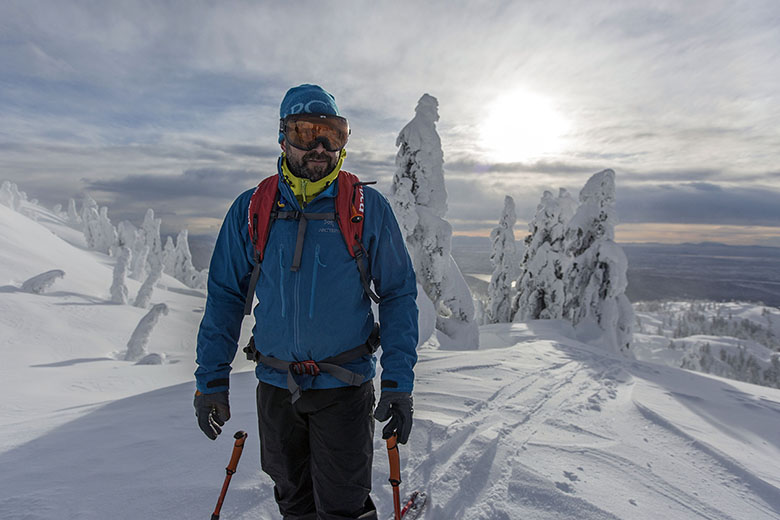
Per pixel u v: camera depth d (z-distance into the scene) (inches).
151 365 810.2
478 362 298.2
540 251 1141.1
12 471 112.1
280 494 76.4
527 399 210.5
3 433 152.4
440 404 189.8
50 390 458.9
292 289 66.4
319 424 68.9
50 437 144.2
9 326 1010.1
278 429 72.0
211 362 70.9
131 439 136.3
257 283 70.3
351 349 70.4
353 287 68.4
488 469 125.7
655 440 168.9
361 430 70.0
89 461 117.8
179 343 1316.4
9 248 1668.3
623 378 302.8
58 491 99.0
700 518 112.0
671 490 126.3
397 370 66.9
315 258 66.4
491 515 101.4
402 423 64.9
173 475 108.0
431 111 740.7
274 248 67.4
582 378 282.4
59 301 1316.4
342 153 70.6
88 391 502.6
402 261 71.9
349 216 67.8
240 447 77.5
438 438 144.9
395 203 729.0
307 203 68.8
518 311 1214.3
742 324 7027.6
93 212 3772.1
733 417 226.1
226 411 71.1
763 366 3452.3
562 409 199.8
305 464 75.0
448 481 116.4
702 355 3206.2
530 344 443.5
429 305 618.8
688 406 237.3
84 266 2025.1
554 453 143.9
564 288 1097.4
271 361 71.0
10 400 327.3
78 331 1103.0
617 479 129.0
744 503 123.5
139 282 2319.1
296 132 65.1
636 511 110.0
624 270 933.2
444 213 773.3
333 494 69.1
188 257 3348.9
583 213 1005.8
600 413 200.4
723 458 151.7
